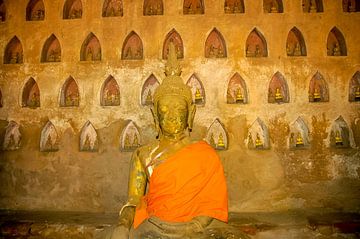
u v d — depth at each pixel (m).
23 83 4.41
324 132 4.12
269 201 4.04
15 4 4.54
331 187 4.04
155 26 4.35
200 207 2.96
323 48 4.24
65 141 4.28
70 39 4.42
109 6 4.54
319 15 4.29
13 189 4.25
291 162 4.09
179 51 4.37
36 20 4.51
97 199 4.15
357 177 4.05
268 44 4.27
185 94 3.42
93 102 4.30
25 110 4.37
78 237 3.64
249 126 4.17
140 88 4.27
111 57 4.35
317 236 3.55
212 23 4.32
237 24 4.31
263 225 3.60
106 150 4.22
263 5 4.41
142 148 3.44
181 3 4.37
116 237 2.85
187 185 2.99
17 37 4.48
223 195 3.06
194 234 2.78
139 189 3.32
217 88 4.23
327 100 4.18
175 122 3.30
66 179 4.21
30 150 4.30
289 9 4.30
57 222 3.74
